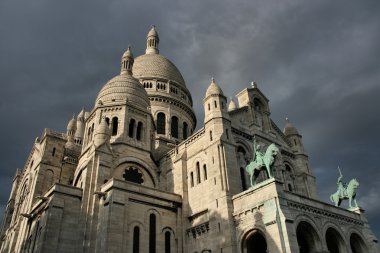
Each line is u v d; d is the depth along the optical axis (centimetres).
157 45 9256
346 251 3731
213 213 3897
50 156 5472
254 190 3600
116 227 3641
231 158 4175
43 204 4209
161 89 7475
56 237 3741
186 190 4512
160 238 4000
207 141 4412
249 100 5134
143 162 5022
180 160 4728
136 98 5572
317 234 3491
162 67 7831
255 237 3647
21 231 4897
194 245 4041
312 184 5272
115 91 5541
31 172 5700
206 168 4344
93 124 5234
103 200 3953
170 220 4219
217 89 4691
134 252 3691
